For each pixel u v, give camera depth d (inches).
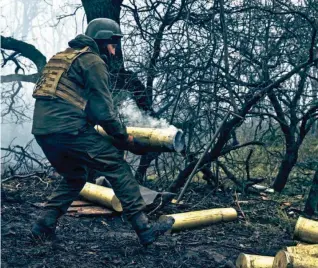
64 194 138.5
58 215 139.1
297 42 225.9
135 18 254.1
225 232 163.3
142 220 133.6
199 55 220.4
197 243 146.3
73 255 127.8
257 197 233.5
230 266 124.1
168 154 245.4
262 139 259.3
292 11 192.5
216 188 228.1
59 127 126.6
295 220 183.3
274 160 275.3
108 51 141.9
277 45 229.5
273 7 209.8
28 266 116.6
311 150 334.3
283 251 108.7
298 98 235.0
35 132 129.4
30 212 179.5
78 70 129.3
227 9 222.2
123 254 131.0
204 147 241.8
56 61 132.7
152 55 240.4
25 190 226.8
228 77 205.3
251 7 204.5
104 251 133.0
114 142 142.7
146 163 250.1
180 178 218.4
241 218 184.5
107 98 129.1
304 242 149.5
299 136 243.1
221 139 210.8
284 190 260.8
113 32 140.6
